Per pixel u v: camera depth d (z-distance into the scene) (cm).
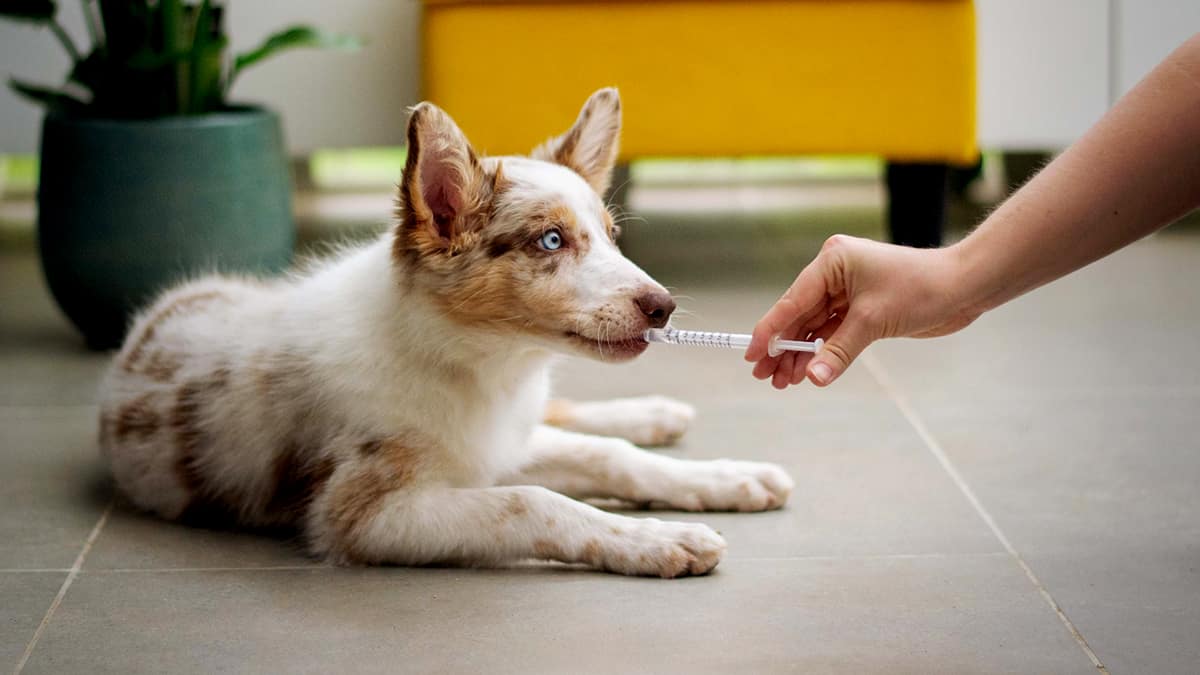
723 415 292
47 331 367
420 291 215
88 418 295
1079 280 404
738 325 357
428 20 373
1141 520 230
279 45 360
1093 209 166
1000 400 299
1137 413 287
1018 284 174
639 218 484
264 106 369
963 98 379
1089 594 201
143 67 341
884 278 179
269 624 192
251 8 404
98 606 200
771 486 237
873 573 209
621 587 204
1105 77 412
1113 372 317
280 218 357
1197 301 377
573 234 213
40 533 231
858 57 376
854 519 232
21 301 398
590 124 239
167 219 339
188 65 350
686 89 377
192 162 338
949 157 383
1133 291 389
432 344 217
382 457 216
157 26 350
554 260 211
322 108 412
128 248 339
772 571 210
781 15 373
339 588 205
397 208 214
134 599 202
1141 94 163
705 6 372
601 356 209
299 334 232
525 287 210
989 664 178
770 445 272
